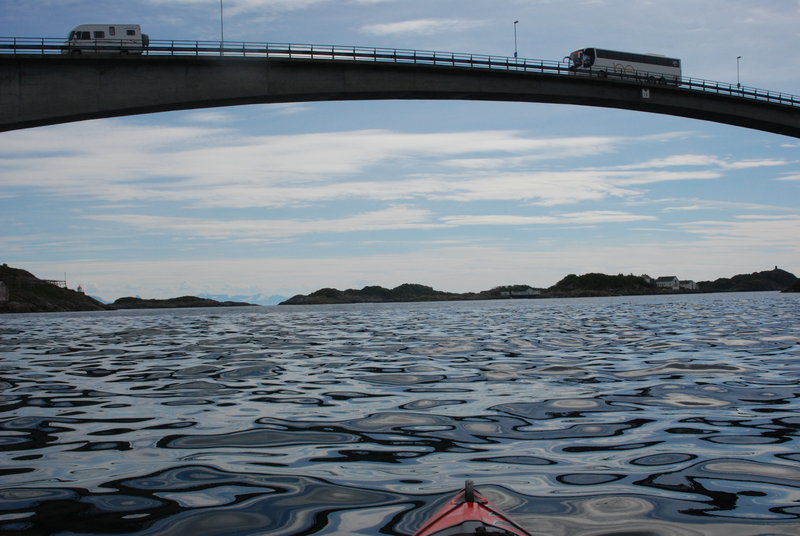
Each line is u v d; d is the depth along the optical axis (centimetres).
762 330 2552
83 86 4381
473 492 451
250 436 785
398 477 614
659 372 1312
